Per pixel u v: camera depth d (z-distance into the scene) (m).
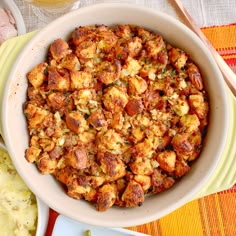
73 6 0.79
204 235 0.74
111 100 0.61
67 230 0.71
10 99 0.62
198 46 0.63
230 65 0.76
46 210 0.71
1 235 0.70
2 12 0.77
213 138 0.63
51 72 0.62
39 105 0.63
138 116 0.62
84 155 0.61
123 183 0.63
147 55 0.64
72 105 0.62
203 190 0.63
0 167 0.71
